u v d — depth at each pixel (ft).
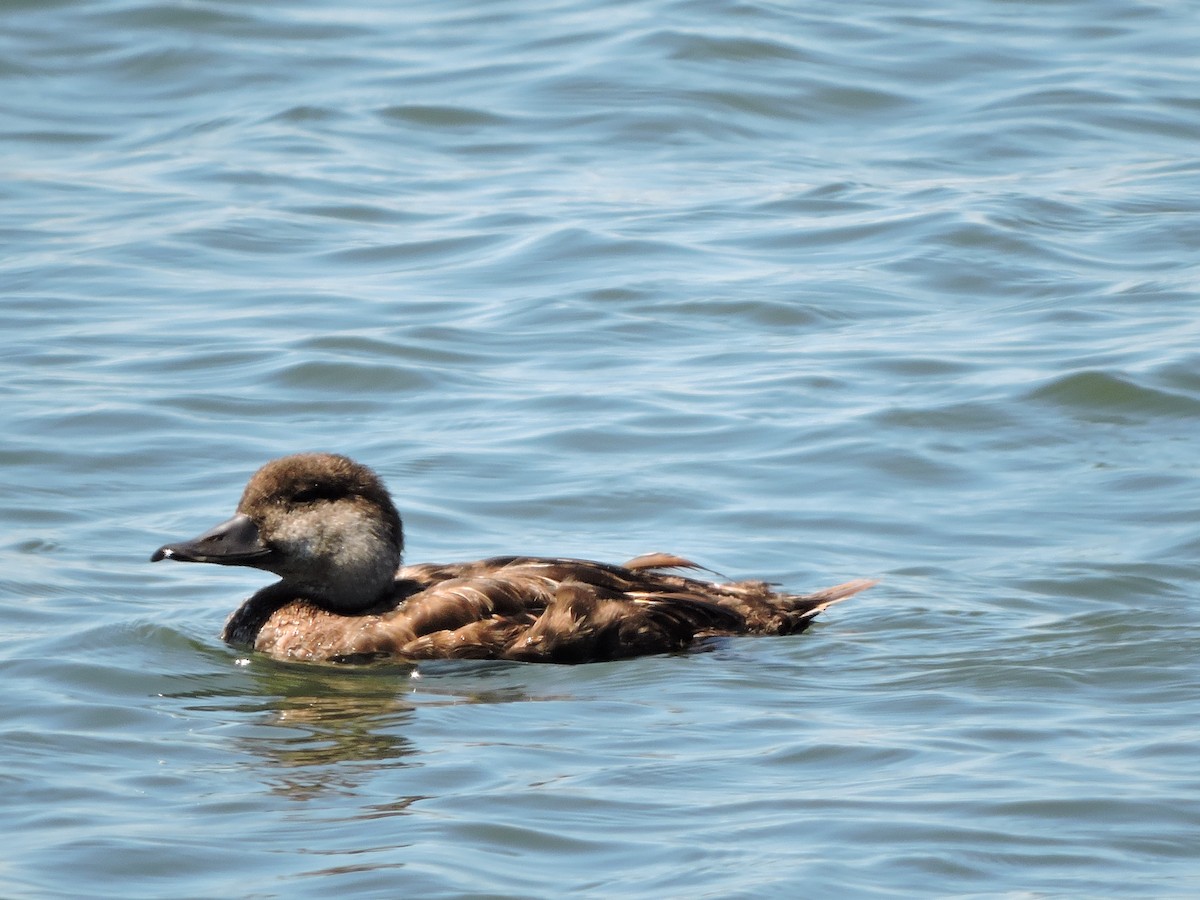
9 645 39.86
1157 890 27.71
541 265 65.62
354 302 62.59
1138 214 69.26
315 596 41.70
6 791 31.83
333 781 32.35
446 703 36.78
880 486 49.39
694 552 45.60
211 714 36.29
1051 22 91.35
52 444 51.60
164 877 28.43
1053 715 34.88
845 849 29.07
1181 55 86.79
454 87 84.38
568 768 32.73
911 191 72.02
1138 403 53.57
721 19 90.89
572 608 39.75
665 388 55.52
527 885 27.94
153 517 47.73
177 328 60.39
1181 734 33.65
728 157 76.79
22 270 65.26
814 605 41.04
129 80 86.69
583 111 81.15
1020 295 62.34
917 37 89.15
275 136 79.36
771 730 34.58
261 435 52.80
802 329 59.98
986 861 28.66
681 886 27.76
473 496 48.80
